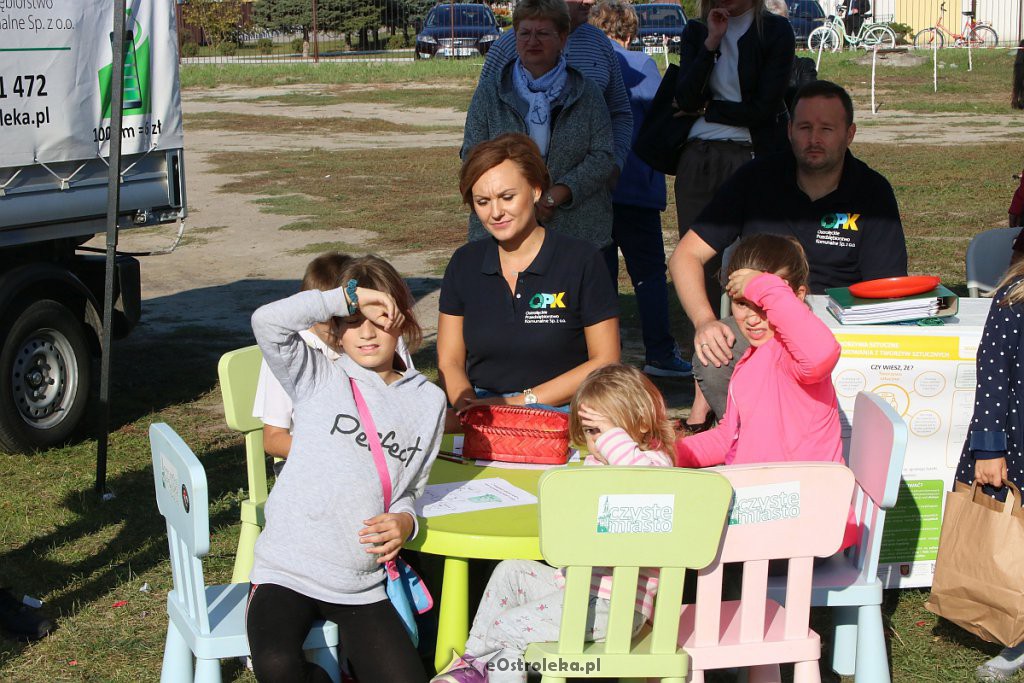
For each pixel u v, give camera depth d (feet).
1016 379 12.01
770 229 15.70
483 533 10.62
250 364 12.69
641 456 10.48
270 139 71.15
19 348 20.06
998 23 120.06
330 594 10.23
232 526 17.22
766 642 10.25
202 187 54.03
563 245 13.56
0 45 19.20
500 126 18.19
